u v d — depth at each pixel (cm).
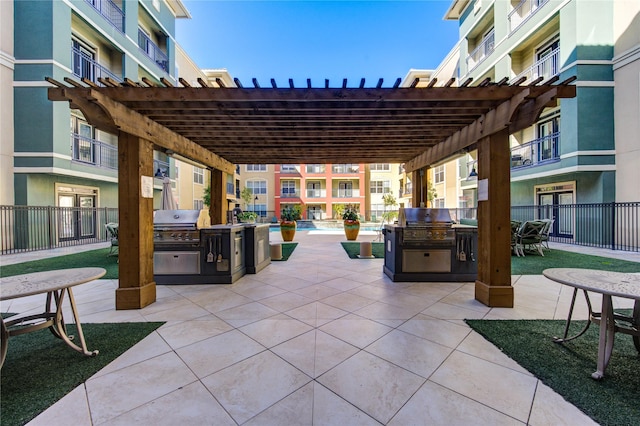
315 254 739
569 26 851
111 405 162
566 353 217
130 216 327
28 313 314
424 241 439
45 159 813
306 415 154
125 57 1080
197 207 1825
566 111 866
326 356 216
